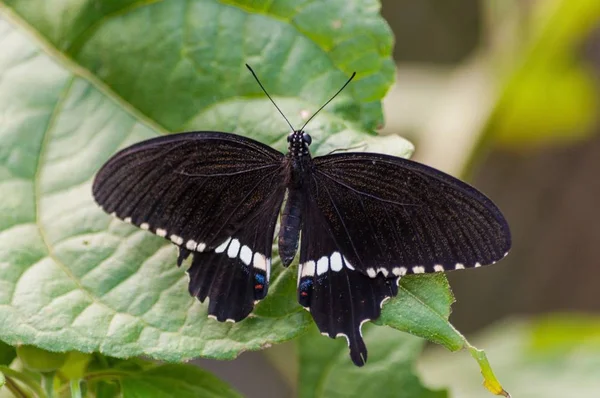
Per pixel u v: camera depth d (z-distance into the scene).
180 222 0.79
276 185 0.80
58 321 0.78
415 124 0.94
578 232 1.09
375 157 0.79
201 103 0.81
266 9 0.80
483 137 0.92
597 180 1.07
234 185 0.80
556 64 0.92
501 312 1.11
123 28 0.81
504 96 0.92
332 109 0.80
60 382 0.79
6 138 0.80
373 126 0.80
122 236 0.80
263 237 0.80
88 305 0.79
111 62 0.81
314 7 0.80
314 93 0.80
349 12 0.80
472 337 1.09
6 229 0.79
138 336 0.78
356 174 0.80
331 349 0.85
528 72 0.92
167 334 0.79
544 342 0.91
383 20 0.80
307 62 0.80
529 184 1.08
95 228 0.80
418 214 0.79
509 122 0.98
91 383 0.79
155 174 0.79
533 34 0.91
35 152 0.80
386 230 0.79
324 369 0.85
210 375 0.80
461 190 0.79
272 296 0.79
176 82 0.81
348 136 0.80
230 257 0.79
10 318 0.78
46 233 0.80
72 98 0.81
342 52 0.80
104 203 0.79
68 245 0.79
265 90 0.80
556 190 1.08
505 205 1.10
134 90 0.81
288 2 0.80
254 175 0.80
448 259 0.79
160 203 0.79
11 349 0.79
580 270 1.10
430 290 0.78
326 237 0.80
